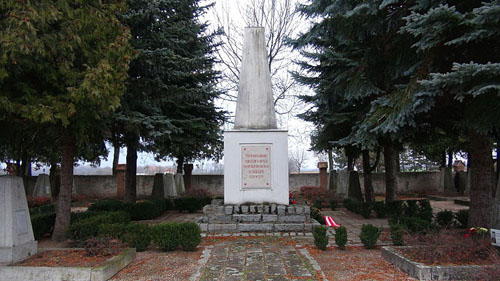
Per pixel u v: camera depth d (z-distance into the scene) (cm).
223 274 514
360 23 790
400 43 811
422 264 492
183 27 1153
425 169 3566
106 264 505
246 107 925
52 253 577
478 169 774
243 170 876
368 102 1069
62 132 757
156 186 1681
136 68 1055
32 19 471
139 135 1057
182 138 1219
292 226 812
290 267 547
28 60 503
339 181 2014
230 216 836
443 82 562
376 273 516
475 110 633
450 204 1698
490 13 509
